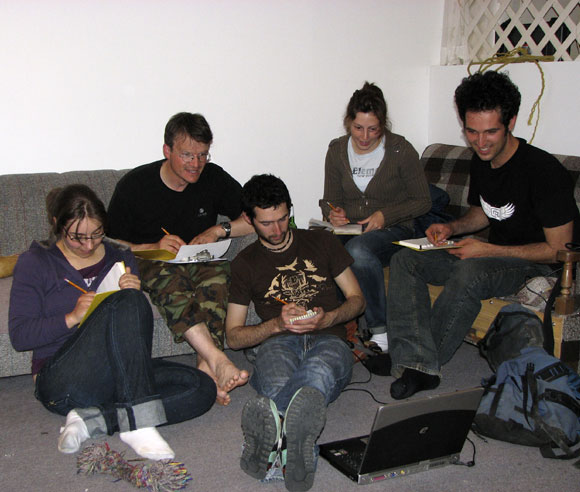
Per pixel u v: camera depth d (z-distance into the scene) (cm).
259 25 330
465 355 281
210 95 327
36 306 202
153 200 262
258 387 207
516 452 202
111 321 190
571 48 329
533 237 253
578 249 233
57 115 299
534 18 326
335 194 309
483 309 264
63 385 196
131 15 303
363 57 360
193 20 315
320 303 226
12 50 286
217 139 334
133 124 314
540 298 241
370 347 273
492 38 355
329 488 183
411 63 373
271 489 183
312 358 199
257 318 258
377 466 183
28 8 284
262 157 347
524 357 212
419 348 240
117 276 203
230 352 289
